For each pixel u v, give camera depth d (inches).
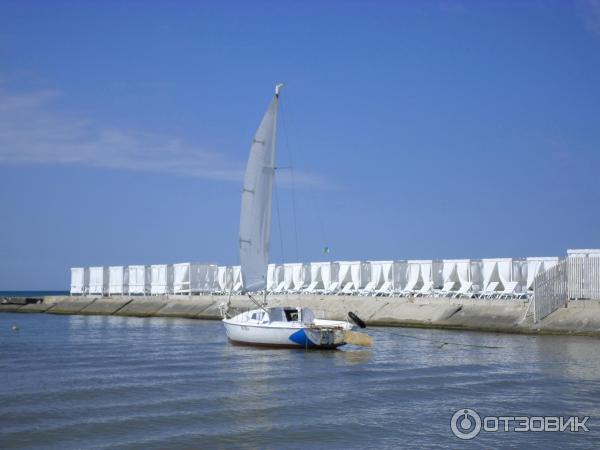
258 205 1718.8
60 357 1502.2
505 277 2301.9
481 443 777.6
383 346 1683.1
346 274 2733.8
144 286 3555.6
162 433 815.7
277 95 1716.3
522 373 1218.0
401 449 754.8
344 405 964.0
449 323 2126.0
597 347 1578.5
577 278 1961.1
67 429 832.3
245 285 1702.8
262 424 858.1
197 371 1277.1
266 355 1519.4
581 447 764.0
